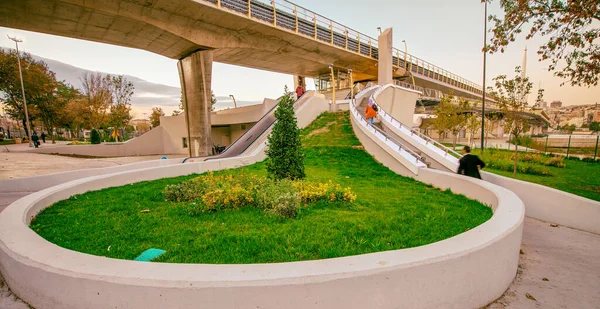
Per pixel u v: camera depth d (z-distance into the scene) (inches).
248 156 494.3
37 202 203.3
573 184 424.2
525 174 521.0
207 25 880.3
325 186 259.6
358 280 89.1
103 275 90.0
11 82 1389.0
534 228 238.5
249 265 95.0
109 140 1665.8
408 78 1680.6
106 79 1421.0
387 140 477.1
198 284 84.0
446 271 101.6
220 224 183.6
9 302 110.5
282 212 192.7
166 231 169.6
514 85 413.4
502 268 125.6
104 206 225.3
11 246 117.4
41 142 1446.9
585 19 297.4
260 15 938.7
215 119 1118.4
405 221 195.6
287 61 1298.0
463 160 323.0
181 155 1103.0
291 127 287.0
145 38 850.8
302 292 86.0
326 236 160.1
